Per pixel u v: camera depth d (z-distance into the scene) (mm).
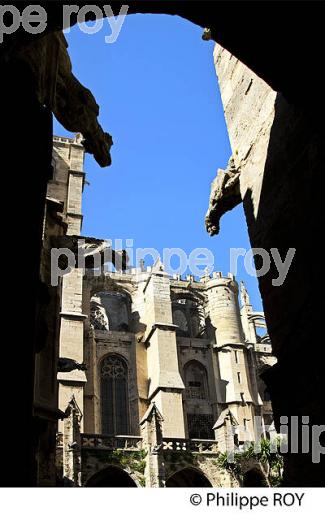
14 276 6242
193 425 50844
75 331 45188
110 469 34938
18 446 5414
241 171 11695
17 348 5867
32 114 7410
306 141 9016
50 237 15438
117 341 51812
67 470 31859
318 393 7535
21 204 6738
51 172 7680
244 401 51375
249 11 7828
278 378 8492
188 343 55094
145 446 35875
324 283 7844
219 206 12844
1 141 6980
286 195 9555
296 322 8484
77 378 42375
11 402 5570
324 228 8102
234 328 56094
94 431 44750
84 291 52781
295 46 7789
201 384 53531
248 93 11898
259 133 11078
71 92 13375
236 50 8508
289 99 8414
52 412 12492
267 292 9586
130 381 49875
